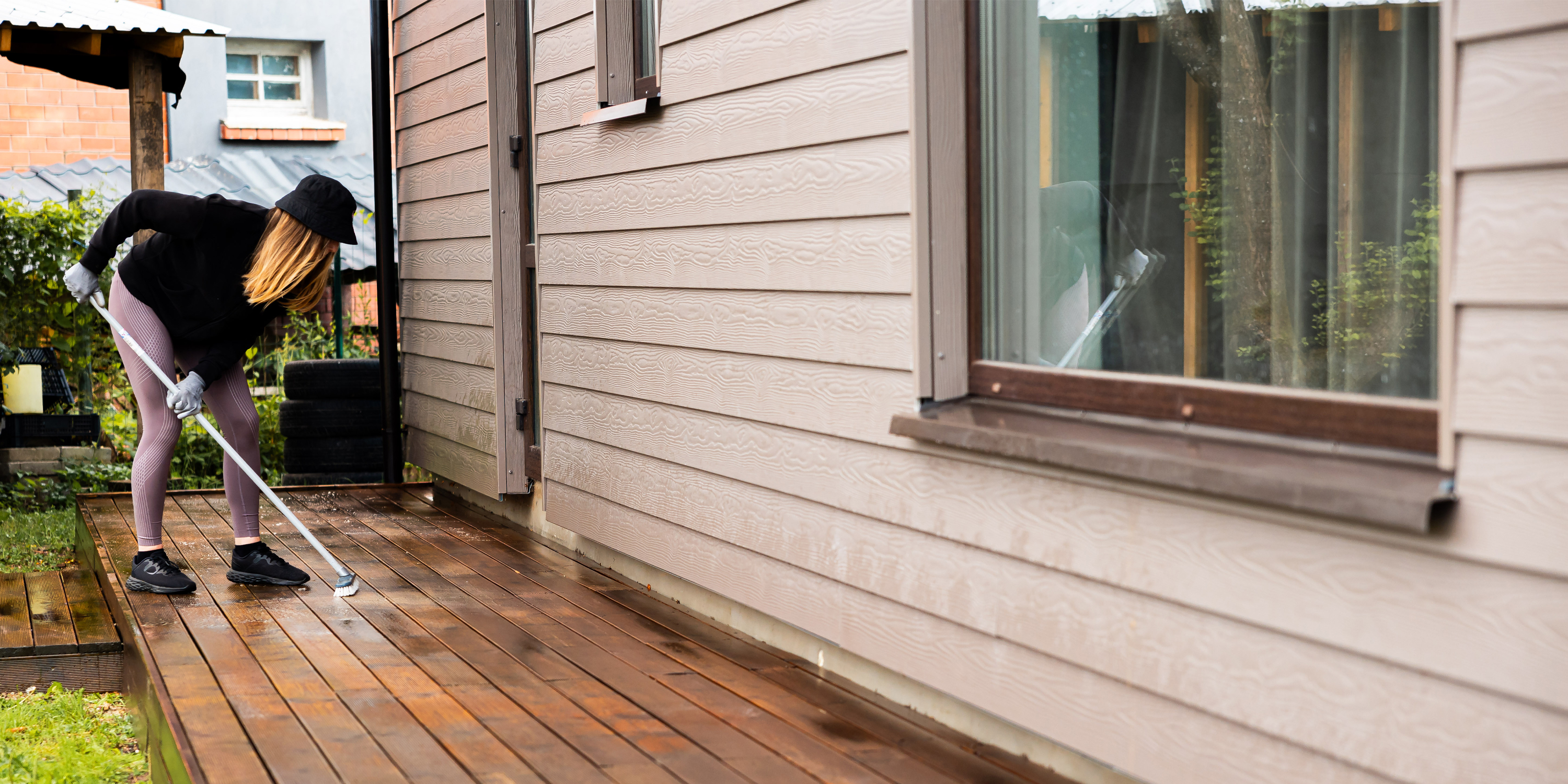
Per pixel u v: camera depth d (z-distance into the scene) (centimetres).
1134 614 230
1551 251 164
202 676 322
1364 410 197
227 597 417
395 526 560
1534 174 166
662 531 411
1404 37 261
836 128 306
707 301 375
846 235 304
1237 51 278
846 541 314
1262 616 204
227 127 1219
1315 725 197
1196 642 217
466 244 590
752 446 354
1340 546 192
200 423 439
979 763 261
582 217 462
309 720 286
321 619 386
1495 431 171
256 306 416
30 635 436
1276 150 277
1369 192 266
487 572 458
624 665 335
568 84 469
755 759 261
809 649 340
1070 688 246
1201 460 206
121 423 899
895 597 296
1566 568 163
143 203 401
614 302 440
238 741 272
